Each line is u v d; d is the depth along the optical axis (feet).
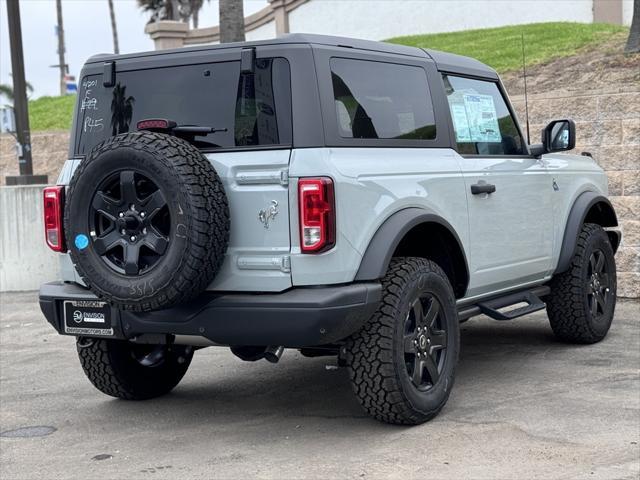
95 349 18.94
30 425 18.34
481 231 19.31
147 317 16.15
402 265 16.65
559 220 22.61
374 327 16.14
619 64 38.96
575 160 24.39
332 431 16.96
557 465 14.53
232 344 15.83
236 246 15.70
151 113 17.10
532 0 64.08
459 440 15.99
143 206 15.12
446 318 17.47
